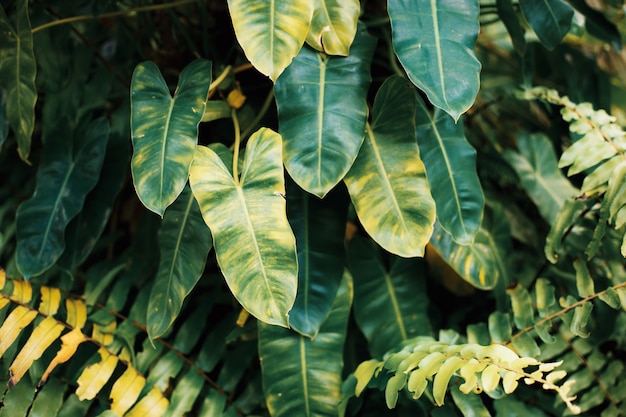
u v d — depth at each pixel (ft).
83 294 5.41
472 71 4.45
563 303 4.85
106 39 6.22
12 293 4.93
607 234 5.46
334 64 4.78
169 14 5.66
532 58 5.74
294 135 4.64
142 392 4.96
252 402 5.17
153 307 4.82
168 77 5.81
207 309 5.31
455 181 4.94
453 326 5.72
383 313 5.32
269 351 4.94
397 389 4.52
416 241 4.64
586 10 5.77
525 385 5.25
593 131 5.04
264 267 4.36
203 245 4.83
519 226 6.05
